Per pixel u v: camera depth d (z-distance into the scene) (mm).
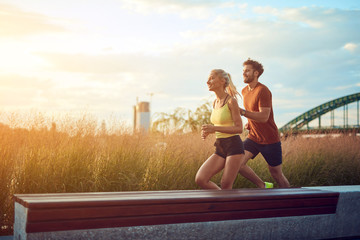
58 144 4949
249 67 5152
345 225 3807
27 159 4562
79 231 2633
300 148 8359
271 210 3385
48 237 2543
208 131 4172
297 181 7492
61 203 2562
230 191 3500
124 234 2783
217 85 4387
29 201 2521
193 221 3037
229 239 3201
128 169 5301
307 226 3584
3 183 4160
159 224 2906
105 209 2707
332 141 9430
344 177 8188
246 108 5312
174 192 3309
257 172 6969
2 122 4910
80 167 4867
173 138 6527
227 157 4285
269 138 5199
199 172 4309
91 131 5473
